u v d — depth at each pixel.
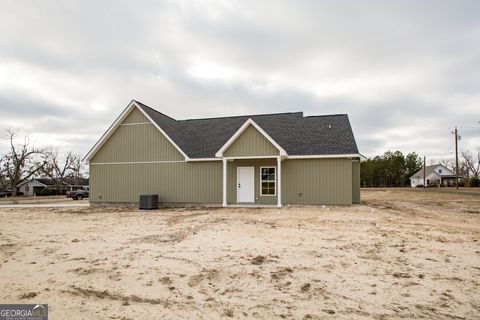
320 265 6.01
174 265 6.14
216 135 19.91
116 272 5.81
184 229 9.85
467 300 4.45
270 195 16.92
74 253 7.21
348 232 9.13
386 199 25.59
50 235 9.47
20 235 9.57
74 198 34.22
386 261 6.26
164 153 18.36
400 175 70.75
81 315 4.18
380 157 73.88
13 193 50.91
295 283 5.11
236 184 17.36
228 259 6.46
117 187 19.09
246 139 16.05
